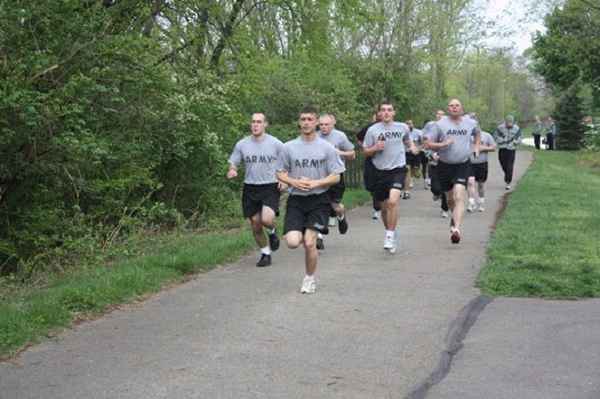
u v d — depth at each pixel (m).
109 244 10.52
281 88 19.38
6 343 5.60
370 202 16.67
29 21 9.16
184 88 13.07
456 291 7.48
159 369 5.21
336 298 7.27
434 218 13.52
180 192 13.90
